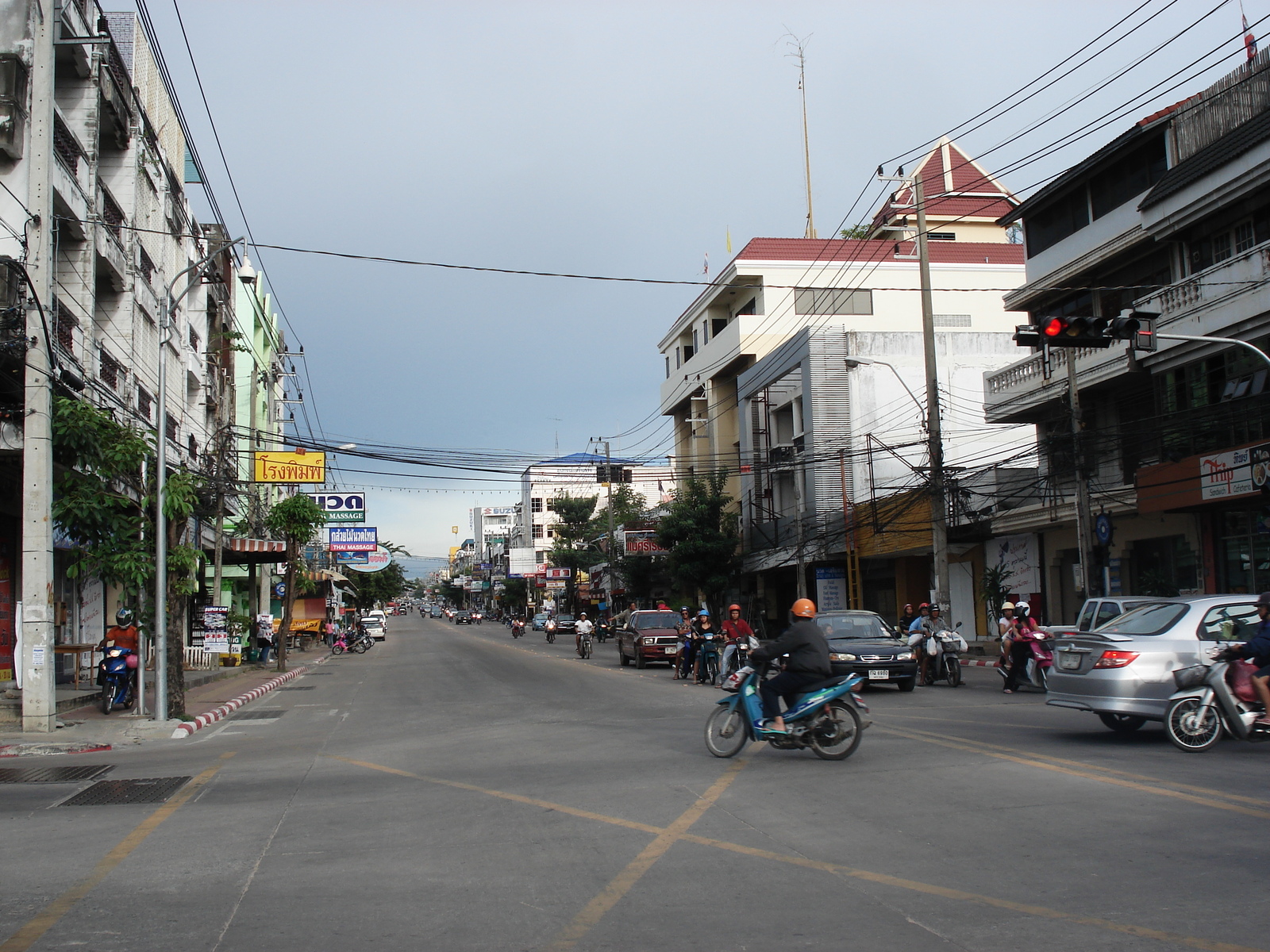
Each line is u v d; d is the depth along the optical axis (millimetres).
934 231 54062
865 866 6543
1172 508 21891
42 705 15781
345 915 5758
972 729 13289
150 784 10766
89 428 16453
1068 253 27578
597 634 58562
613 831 7812
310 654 48188
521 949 5129
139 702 17969
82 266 20875
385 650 51344
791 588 46875
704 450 57625
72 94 21219
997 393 29797
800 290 50375
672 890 6133
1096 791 8750
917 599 36719
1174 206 22938
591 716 16688
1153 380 24078
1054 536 28594
